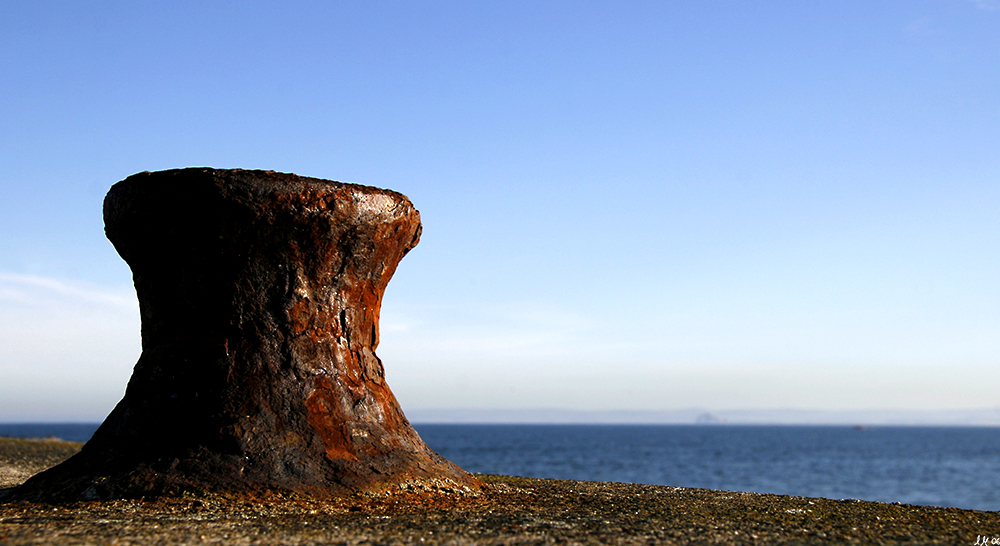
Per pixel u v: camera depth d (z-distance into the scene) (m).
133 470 6.16
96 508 5.64
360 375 7.10
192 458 6.20
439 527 5.08
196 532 4.75
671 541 4.78
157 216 6.56
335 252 6.90
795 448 111.44
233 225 6.46
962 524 5.64
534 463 60.66
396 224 7.18
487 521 5.39
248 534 4.71
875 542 4.88
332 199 6.67
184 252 6.62
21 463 10.80
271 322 6.71
